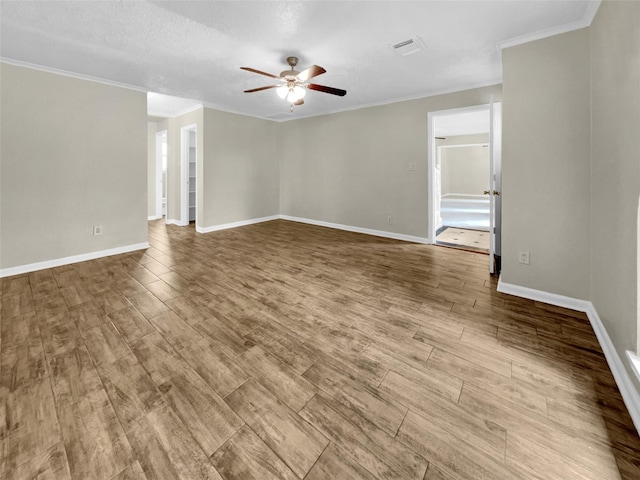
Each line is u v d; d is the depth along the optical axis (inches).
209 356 70.8
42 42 106.6
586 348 73.4
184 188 245.8
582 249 91.1
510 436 48.9
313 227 235.6
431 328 83.7
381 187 200.8
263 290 111.1
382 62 125.1
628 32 58.9
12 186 124.1
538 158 96.3
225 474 42.9
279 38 103.6
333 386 61.1
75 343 75.5
